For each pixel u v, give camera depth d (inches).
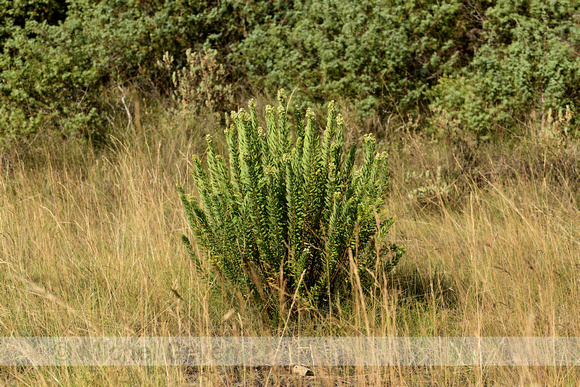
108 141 282.0
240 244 130.8
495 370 112.1
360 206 125.8
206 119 294.0
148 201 186.2
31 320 130.3
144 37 335.6
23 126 260.5
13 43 292.0
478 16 328.2
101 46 318.3
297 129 145.5
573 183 219.3
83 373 106.0
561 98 268.7
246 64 328.2
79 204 199.0
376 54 298.4
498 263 154.9
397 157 266.1
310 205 129.6
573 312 131.3
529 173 233.8
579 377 106.7
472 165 248.2
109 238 173.8
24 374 109.2
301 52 317.7
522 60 273.0
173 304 130.0
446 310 132.8
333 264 132.6
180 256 161.5
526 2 298.7
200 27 345.7
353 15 302.2
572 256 162.6
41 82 280.2
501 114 270.5
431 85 319.6
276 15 345.4
